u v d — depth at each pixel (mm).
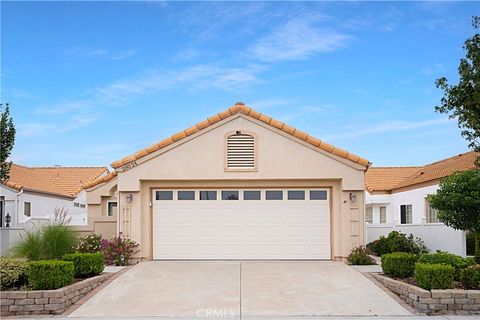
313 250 18094
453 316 11430
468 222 14477
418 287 12312
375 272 15523
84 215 29156
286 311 11867
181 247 18250
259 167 17875
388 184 32188
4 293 11789
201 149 18016
